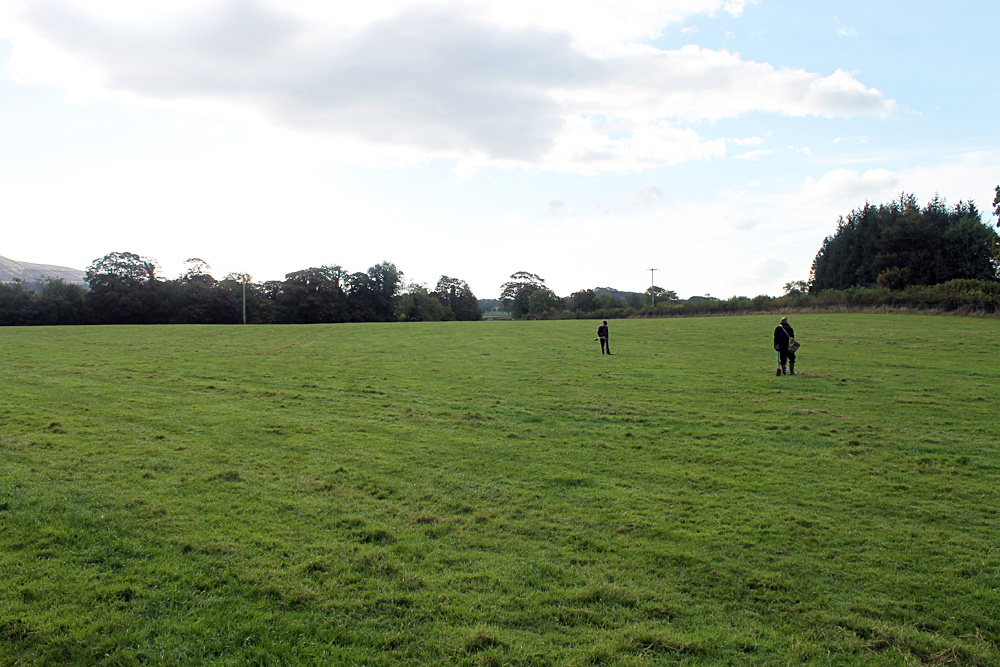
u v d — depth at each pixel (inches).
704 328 2069.4
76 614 257.0
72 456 475.8
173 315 4065.0
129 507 374.6
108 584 282.4
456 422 668.1
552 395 843.4
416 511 396.8
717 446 574.2
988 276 3462.1
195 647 240.5
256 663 232.4
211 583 289.3
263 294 4697.3
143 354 1251.2
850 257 4276.6
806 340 1567.4
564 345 1567.4
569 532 367.2
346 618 265.9
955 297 2292.1
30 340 1491.1
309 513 385.1
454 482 457.4
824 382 946.1
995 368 1063.0
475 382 955.3
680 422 676.7
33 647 235.1
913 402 783.1
